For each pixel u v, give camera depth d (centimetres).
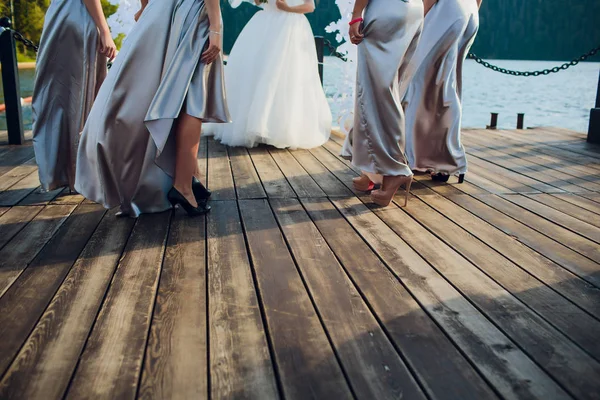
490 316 189
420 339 173
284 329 177
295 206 315
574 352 167
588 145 529
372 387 148
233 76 489
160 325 179
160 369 154
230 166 413
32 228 271
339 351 165
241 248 249
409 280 218
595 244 264
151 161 284
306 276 219
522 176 402
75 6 301
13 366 155
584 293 210
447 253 248
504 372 156
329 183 368
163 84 265
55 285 208
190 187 289
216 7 267
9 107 480
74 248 246
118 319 182
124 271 221
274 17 477
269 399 142
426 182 380
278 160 437
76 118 313
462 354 165
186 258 236
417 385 149
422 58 344
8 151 457
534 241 266
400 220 295
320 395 144
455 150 366
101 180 280
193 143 279
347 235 269
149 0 281
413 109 354
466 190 360
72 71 306
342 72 553
